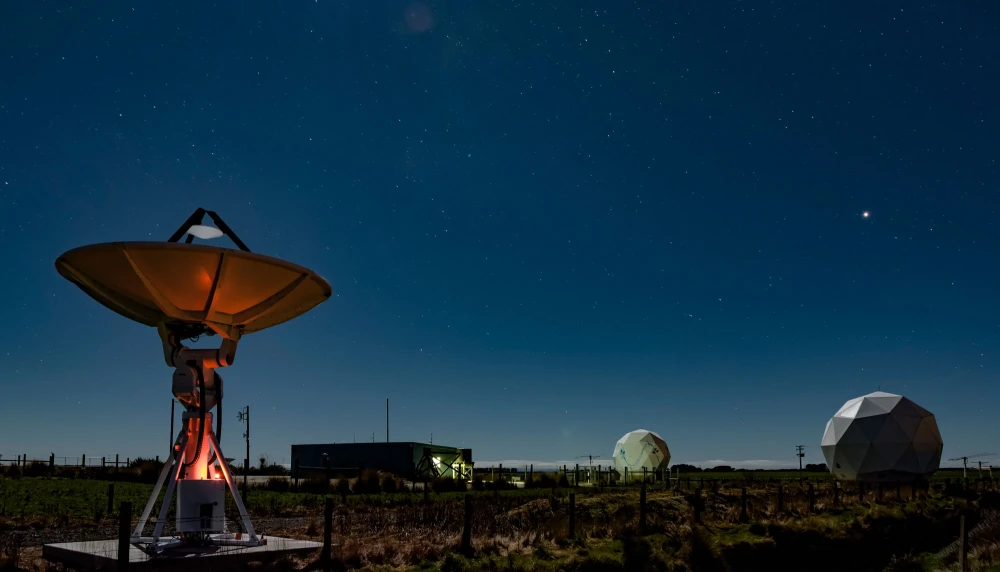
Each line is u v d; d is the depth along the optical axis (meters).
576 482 52.62
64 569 14.68
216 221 16.86
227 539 16.38
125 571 12.57
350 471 58.59
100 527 23.94
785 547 21.73
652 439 70.12
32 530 23.06
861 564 22.20
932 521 27.53
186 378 16.11
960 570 17.84
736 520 25.67
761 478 64.19
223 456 16.38
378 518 26.09
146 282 15.32
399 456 58.38
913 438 46.88
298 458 62.38
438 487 47.62
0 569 14.84
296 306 17.72
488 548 18.11
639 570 17.64
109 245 14.86
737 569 19.81
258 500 35.69
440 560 16.73
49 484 41.00
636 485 50.75
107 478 48.62
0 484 39.53
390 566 15.88
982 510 30.98
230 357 16.48
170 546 15.32
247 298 16.25
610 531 21.77
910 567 21.12
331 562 15.40
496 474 63.75
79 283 15.91
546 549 18.14
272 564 14.97
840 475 49.28
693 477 64.44
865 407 49.16
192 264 15.24
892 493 38.06
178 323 16.48
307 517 28.03
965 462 52.97
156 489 15.92
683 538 20.97
